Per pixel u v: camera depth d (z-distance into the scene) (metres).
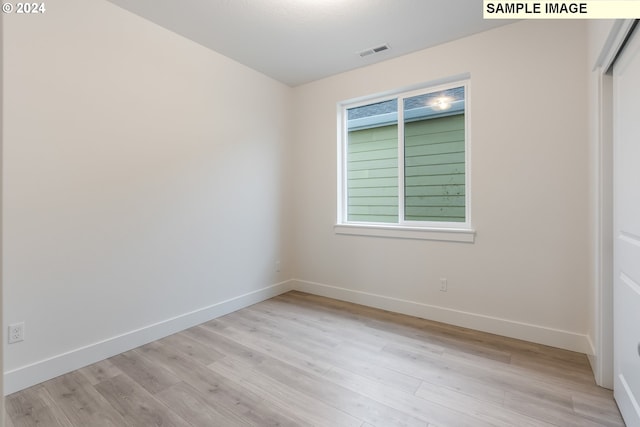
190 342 2.53
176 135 2.71
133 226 2.43
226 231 3.14
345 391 1.89
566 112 2.36
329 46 2.91
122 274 2.37
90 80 2.19
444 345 2.46
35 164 1.96
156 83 2.56
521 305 2.56
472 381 1.98
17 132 1.89
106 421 1.65
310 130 3.78
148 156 2.52
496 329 2.65
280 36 2.74
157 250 2.58
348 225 3.51
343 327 2.81
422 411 1.71
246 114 3.32
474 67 2.71
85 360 2.16
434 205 3.13
